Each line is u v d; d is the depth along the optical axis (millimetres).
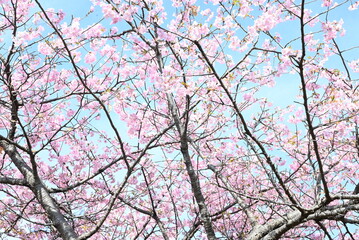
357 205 5309
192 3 5895
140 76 6277
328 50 5355
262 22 4820
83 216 6812
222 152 7434
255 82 5703
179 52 5398
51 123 7371
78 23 5352
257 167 7301
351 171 7090
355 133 5867
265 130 7074
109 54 6020
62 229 5871
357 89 6129
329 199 5000
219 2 5273
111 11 5195
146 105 6680
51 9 5691
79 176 7875
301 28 4336
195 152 6727
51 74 6543
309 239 6793
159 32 5273
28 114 6590
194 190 5988
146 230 7895
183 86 5160
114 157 7820
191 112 6781
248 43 5180
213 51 5527
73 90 6438
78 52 6004
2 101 6582
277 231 5410
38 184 6352
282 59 4875
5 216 7441
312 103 6105
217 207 7695
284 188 5074
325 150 6859
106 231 7461
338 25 4973
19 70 6723
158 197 7723
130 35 5926
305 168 6859
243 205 6113
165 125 7348
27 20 6395
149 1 5477
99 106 6762
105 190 7680
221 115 6945
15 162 6777
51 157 7758
